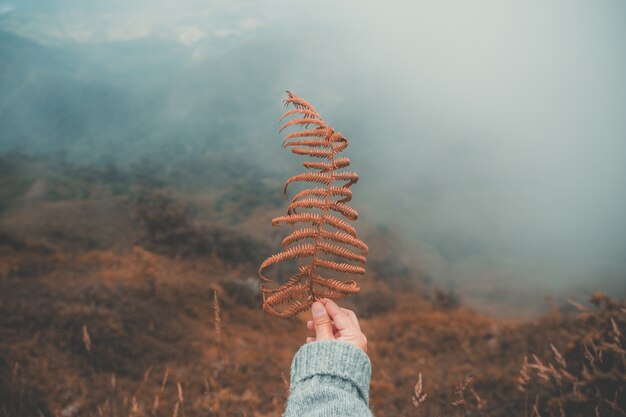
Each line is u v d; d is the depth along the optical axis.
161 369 7.04
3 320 7.20
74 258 14.99
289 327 12.30
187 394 5.71
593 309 4.32
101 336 7.34
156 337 8.47
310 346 0.88
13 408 4.35
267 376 6.75
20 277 11.85
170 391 5.79
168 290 11.69
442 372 6.42
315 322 0.95
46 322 7.42
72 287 9.74
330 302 0.97
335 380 0.82
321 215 0.94
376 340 10.95
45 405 4.76
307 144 0.94
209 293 12.39
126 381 6.02
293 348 9.70
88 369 6.34
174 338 8.63
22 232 32.62
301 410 0.77
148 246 18.22
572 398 3.13
